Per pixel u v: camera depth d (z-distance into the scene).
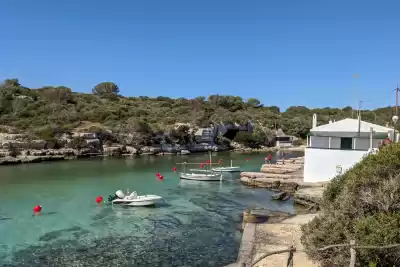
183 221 23.23
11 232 20.78
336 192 14.93
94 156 71.31
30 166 54.75
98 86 137.88
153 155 78.12
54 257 16.92
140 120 85.00
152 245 18.56
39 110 84.50
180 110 112.44
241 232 20.73
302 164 52.28
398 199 10.89
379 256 9.83
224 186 37.41
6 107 82.94
